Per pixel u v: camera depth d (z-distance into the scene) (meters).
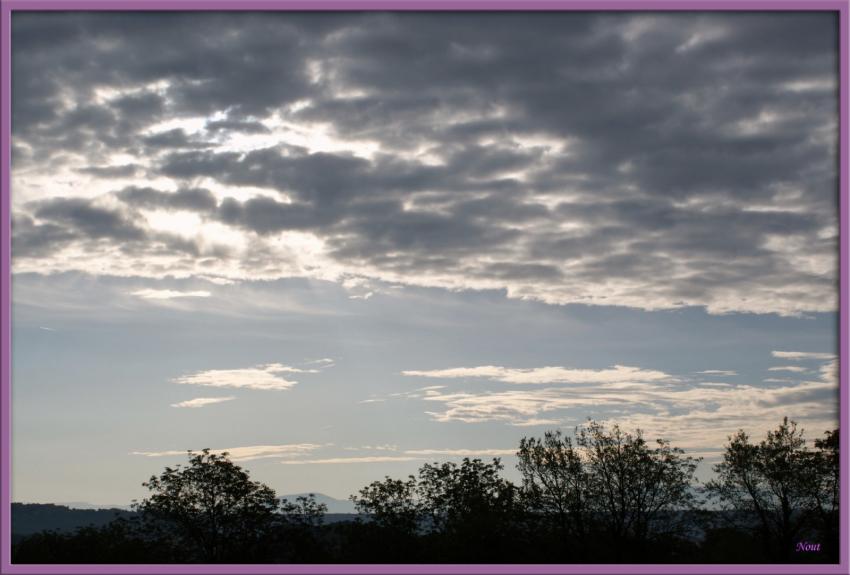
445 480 86.06
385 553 80.44
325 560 80.75
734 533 75.50
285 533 83.19
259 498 83.88
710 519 77.69
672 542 76.69
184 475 83.31
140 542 79.62
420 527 83.75
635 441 79.38
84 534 79.81
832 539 75.00
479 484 84.88
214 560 80.88
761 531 76.25
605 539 77.12
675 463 78.69
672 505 77.69
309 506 84.69
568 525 78.44
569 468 79.62
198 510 82.75
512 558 75.00
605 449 79.69
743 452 78.06
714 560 71.00
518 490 80.88
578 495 78.62
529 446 81.50
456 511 83.31
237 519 82.81
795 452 77.44
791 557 74.69
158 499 82.38
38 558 75.75
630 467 78.50
